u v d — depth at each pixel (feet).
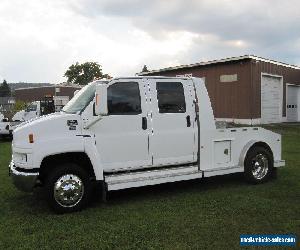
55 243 14.89
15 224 17.21
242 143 24.08
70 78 272.51
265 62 77.51
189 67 84.58
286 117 85.92
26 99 219.41
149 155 20.70
